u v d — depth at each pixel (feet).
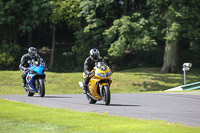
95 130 74.33
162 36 422.82
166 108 127.24
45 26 571.69
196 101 155.84
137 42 387.14
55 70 502.79
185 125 82.79
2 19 454.40
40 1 463.42
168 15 393.91
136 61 536.42
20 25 477.36
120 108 125.90
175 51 450.71
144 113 111.45
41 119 90.38
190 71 468.75
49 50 579.48
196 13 406.82
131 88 371.35
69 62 528.63
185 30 409.90
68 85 369.71
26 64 177.78
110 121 87.61
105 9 428.15
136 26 387.96
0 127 80.28
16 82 370.94
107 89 135.23
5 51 484.74
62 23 592.19
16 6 457.27
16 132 75.25
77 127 78.74
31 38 563.07
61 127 79.10
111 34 399.44
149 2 405.80
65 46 601.62
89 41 457.68
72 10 462.60
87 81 142.61
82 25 477.77
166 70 451.53
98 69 136.77
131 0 489.26
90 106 132.77
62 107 128.36
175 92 213.05
